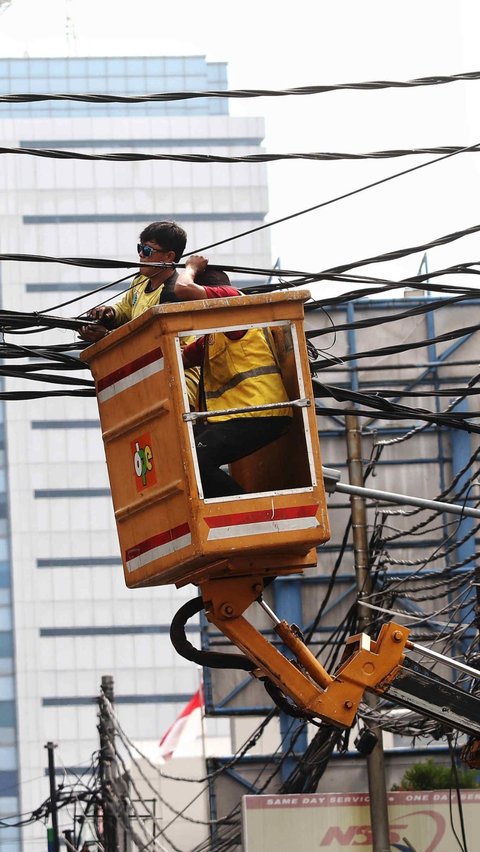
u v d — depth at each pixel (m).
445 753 62.66
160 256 26.12
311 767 49.88
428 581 66.25
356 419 46.34
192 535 21.62
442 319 70.19
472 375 69.56
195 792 110.44
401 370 69.62
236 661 24.94
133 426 22.97
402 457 68.62
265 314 22.25
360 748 30.80
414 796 47.81
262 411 22.73
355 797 47.34
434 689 24.75
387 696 24.53
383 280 31.91
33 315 28.78
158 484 22.45
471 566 66.38
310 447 22.12
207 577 23.17
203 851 65.81
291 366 23.03
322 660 65.69
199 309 21.98
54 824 76.12
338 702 24.05
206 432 22.72
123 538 23.78
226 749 121.00
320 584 66.50
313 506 22.02
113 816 71.56
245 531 21.73
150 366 22.42
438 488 68.31
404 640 24.56
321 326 70.12
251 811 47.22
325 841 47.00
